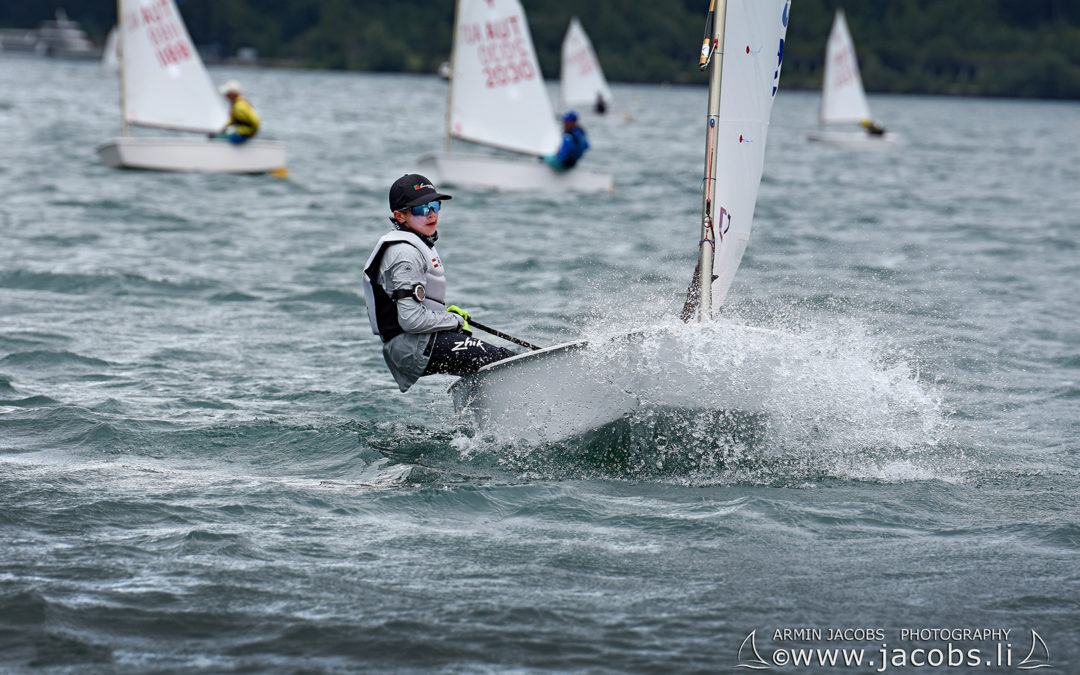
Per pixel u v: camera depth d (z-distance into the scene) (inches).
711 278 863.7
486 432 860.6
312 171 3208.7
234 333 1264.8
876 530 703.7
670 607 597.6
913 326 1341.0
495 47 2691.9
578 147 2714.1
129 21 2901.1
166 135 4375.0
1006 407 1008.9
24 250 1745.8
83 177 2760.8
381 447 868.0
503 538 685.9
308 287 1546.5
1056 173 4109.3
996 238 2222.0
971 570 644.7
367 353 1184.8
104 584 611.5
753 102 861.2
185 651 546.6
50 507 720.3
